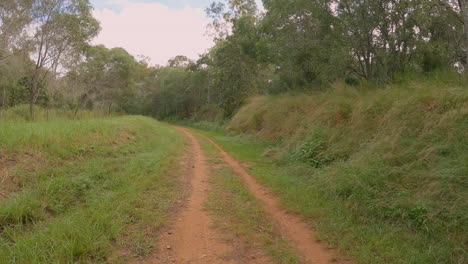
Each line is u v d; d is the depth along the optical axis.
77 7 16.67
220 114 33.03
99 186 6.01
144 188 6.30
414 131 6.89
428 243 4.14
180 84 50.47
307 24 14.22
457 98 6.81
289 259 3.81
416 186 5.45
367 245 4.15
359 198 5.62
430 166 5.63
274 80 25.78
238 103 29.25
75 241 3.65
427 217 4.50
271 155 11.44
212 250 4.03
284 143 12.20
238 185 7.23
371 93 10.04
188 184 7.13
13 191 5.07
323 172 7.43
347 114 10.08
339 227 4.76
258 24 25.61
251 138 16.20
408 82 9.24
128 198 5.46
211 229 4.68
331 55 13.11
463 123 6.11
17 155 6.33
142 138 12.92
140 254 3.79
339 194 6.18
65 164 6.84
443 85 7.85
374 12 11.82
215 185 7.22
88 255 3.60
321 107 11.52
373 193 5.54
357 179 5.98
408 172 5.78
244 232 4.59
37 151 6.82
